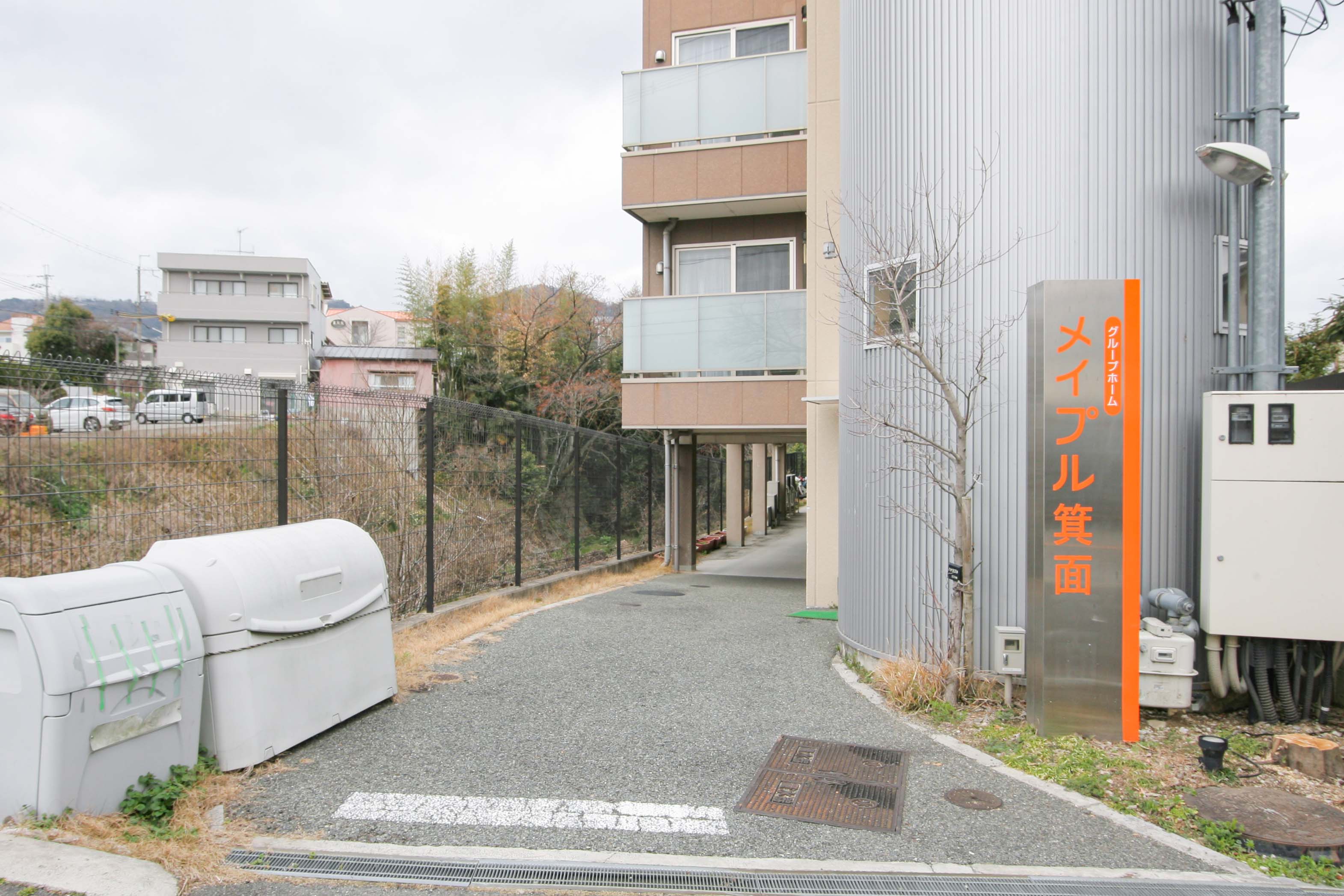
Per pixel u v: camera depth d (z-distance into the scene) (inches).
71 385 175.5
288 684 175.8
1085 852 139.3
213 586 162.1
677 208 478.0
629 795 159.3
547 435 448.1
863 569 265.4
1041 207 225.3
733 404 454.3
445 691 229.0
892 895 124.8
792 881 128.3
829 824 148.2
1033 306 199.0
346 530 207.9
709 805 155.3
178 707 149.1
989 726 203.2
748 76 461.4
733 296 454.0
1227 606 202.2
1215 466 203.5
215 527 209.5
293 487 242.8
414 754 178.9
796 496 1657.2
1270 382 212.1
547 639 303.3
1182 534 218.7
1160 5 221.0
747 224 494.9
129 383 188.4
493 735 192.7
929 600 240.8
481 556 372.8
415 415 316.8
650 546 637.9
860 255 269.7
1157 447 218.8
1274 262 213.3
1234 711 213.2
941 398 235.9
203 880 123.3
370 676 205.3
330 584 191.0
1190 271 221.1
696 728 201.2
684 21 512.4
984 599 229.3
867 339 259.0
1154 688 200.5
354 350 845.2
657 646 297.7
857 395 269.7
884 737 196.7
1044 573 192.7
